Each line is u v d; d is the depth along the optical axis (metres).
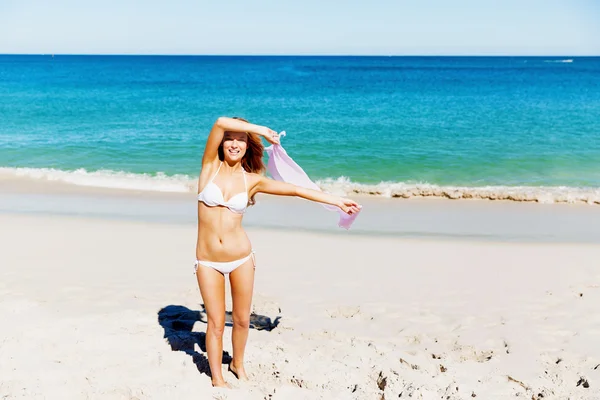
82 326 5.59
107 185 15.30
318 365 4.95
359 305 6.84
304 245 9.69
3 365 4.63
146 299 6.85
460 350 5.57
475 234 10.80
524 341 5.71
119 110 34.78
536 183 16.48
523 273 8.21
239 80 69.38
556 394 4.55
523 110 33.59
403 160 19.70
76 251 9.08
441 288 7.53
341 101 41.09
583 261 8.84
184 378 4.52
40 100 41.03
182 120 30.06
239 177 4.36
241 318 4.57
